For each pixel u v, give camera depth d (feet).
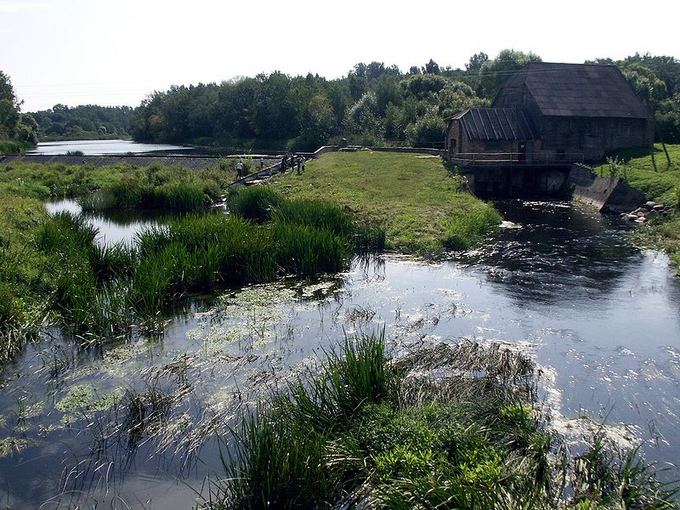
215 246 67.97
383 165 148.66
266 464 27.73
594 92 159.22
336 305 59.62
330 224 83.76
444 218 98.22
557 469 30.01
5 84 371.76
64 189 152.35
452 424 31.48
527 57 267.18
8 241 72.43
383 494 27.04
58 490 30.53
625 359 45.60
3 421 37.47
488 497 25.71
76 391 40.91
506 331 51.75
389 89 286.66
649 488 28.32
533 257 79.92
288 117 341.00
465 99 228.63
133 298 55.77
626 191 115.03
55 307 55.62
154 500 29.60
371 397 34.55
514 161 142.72
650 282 67.41
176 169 163.94
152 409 37.68
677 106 207.00
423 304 59.72
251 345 48.75
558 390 40.04
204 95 424.87
